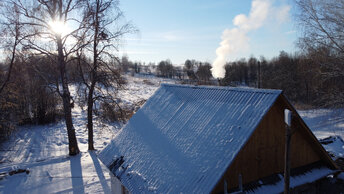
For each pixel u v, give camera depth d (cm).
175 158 677
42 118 2511
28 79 1839
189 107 869
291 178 716
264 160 676
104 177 1291
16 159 1655
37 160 1593
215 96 819
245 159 634
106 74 1722
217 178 534
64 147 1941
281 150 712
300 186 751
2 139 1962
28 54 1500
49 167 1437
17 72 1700
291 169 747
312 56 1700
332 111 1789
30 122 2488
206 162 595
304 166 776
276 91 641
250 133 586
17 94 2017
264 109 621
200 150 644
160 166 686
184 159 651
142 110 1091
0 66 1830
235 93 761
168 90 1105
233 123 652
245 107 676
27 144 1975
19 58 1527
